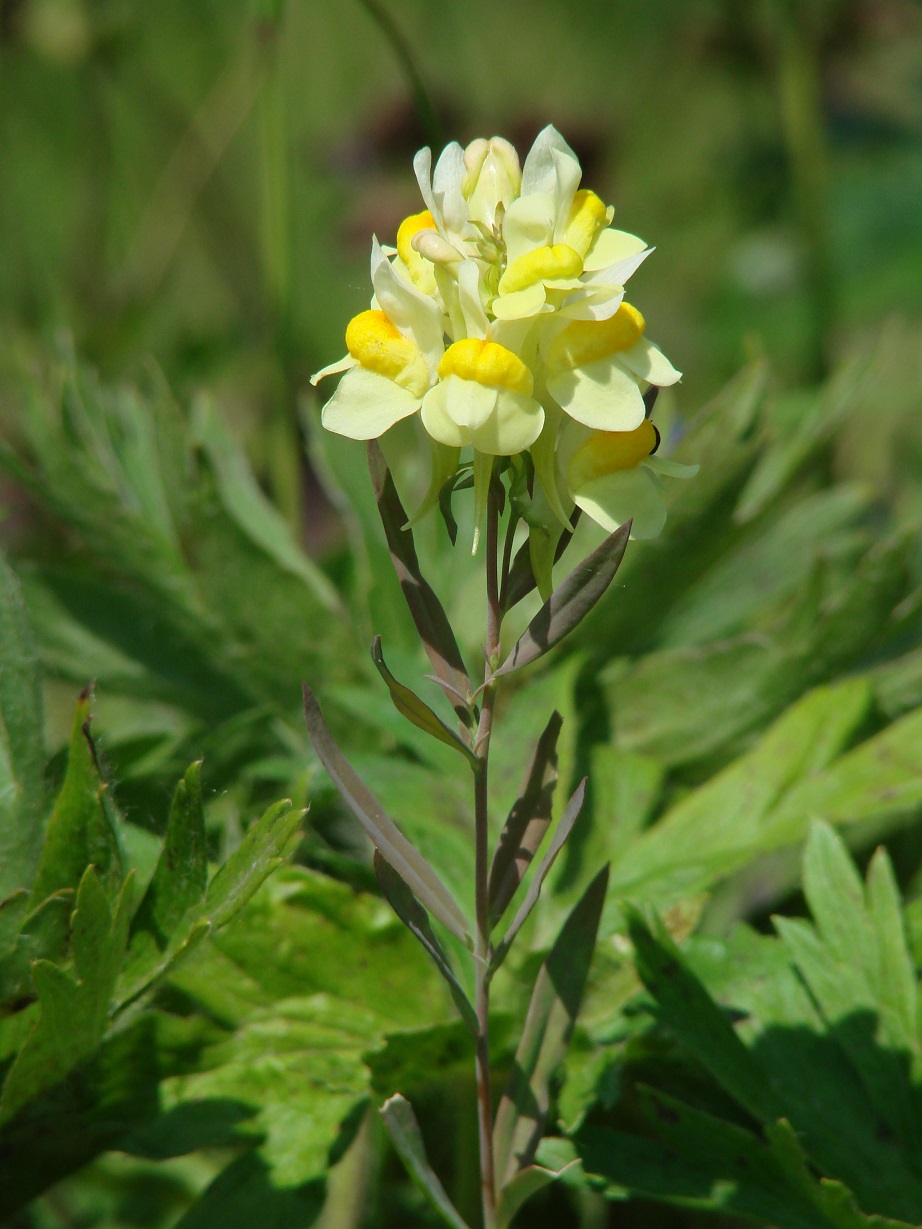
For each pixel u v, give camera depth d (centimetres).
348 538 65
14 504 72
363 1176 48
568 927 39
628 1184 41
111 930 39
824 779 46
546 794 39
